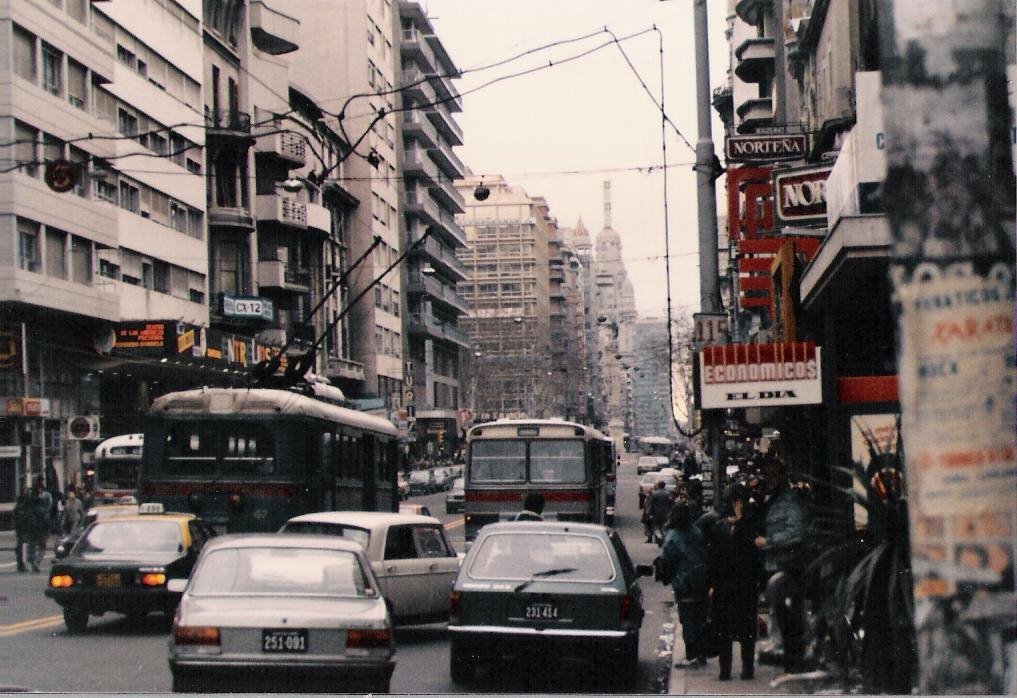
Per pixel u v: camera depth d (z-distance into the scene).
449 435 116.44
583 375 159.62
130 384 59.94
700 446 69.31
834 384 19.28
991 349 4.86
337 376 86.38
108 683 14.06
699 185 27.45
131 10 58.91
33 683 14.02
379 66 104.00
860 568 10.48
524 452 29.31
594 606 14.08
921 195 4.89
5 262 45.22
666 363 108.50
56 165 38.12
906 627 10.38
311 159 85.06
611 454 45.16
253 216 72.62
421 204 113.06
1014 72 9.54
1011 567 4.86
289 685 11.32
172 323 54.53
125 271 57.81
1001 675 4.84
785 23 46.31
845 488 11.16
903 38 4.90
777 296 29.56
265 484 23.98
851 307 20.91
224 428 24.19
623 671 14.25
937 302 4.88
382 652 11.52
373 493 30.12
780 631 13.25
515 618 14.12
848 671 10.64
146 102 60.34
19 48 46.69
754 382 19.34
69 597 18.89
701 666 14.95
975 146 4.86
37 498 33.72
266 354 69.31
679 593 14.97
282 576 11.95
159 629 19.78
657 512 37.38
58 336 50.84
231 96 73.25
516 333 146.88
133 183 58.62
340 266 92.75
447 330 122.25
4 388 46.41
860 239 16.25
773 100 58.44
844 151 17.91
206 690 11.31
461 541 42.34
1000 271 4.87
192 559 19.61
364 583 12.05
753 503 14.81
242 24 74.88
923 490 4.91
